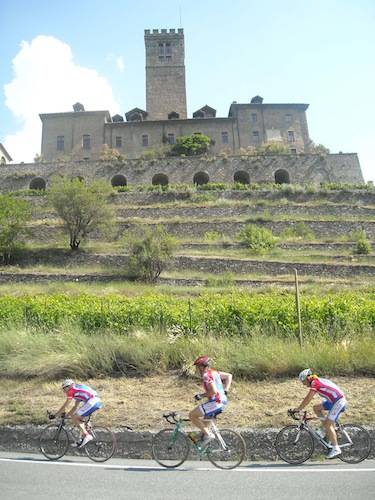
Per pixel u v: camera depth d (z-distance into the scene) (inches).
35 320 641.6
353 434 327.9
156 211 1895.9
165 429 330.3
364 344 492.7
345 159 2395.4
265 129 2913.4
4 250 1541.6
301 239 1656.0
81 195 1588.3
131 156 2849.4
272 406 391.2
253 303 620.1
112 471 294.8
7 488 257.9
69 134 2886.3
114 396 431.8
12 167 2327.8
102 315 613.3
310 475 278.4
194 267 1387.8
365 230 1722.4
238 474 284.5
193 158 2373.3
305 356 472.4
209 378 312.0
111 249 1585.9
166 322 592.4
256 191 2057.1
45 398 433.4
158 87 3270.2
